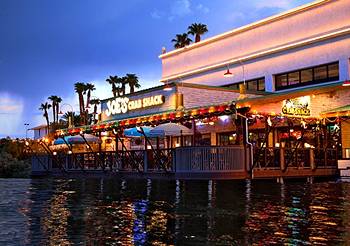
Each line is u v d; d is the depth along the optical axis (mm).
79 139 30125
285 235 10047
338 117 24516
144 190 20531
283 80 33438
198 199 16719
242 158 20312
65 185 25406
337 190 18625
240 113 20688
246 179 20250
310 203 14914
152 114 26500
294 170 21953
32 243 9773
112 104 33125
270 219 12047
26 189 23578
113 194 19578
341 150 25188
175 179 21141
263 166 21078
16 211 14688
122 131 28953
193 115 22469
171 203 15891
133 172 24500
